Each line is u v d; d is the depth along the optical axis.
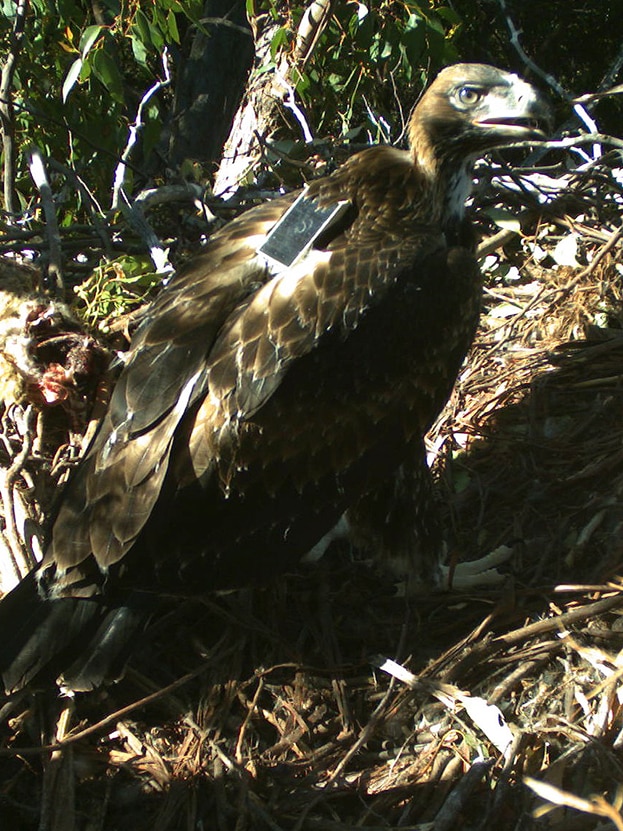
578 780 1.13
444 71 1.32
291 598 1.34
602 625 1.27
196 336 1.22
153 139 1.90
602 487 1.43
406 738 1.21
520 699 1.22
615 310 1.63
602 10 3.62
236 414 1.20
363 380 1.23
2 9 1.95
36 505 1.34
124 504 1.18
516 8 3.38
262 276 1.25
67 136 2.06
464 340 1.30
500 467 1.48
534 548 1.38
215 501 1.20
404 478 1.32
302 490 1.24
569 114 2.85
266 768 1.18
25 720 1.19
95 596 1.19
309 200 1.28
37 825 1.15
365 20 1.91
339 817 1.15
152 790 1.16
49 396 1.40
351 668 1.26
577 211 1.79
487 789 1.14
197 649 1.28
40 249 1.63
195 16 1.91
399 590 1.36
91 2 2.18
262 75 2.02
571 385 1.54
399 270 1.25
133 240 1.70
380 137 1.96
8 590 1.27
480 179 1.80
